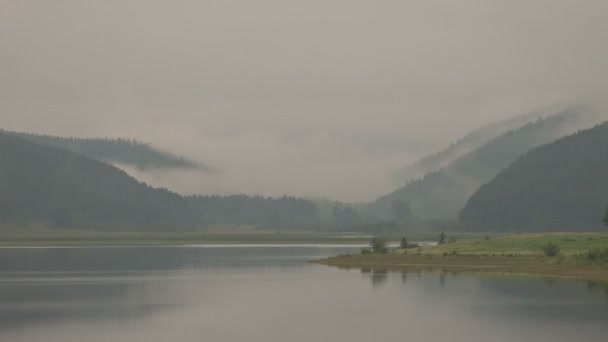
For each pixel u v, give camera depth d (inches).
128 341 2389.3
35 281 4653.1
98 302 3447.3
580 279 4291.3
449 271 5000.0
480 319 2770.7
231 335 2474.2
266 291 3846.0
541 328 2568.9
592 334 2453.2
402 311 2999.5
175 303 3378.4
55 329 2655.0
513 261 5201.8
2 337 2486.5
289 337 2426.2
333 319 2795.3
